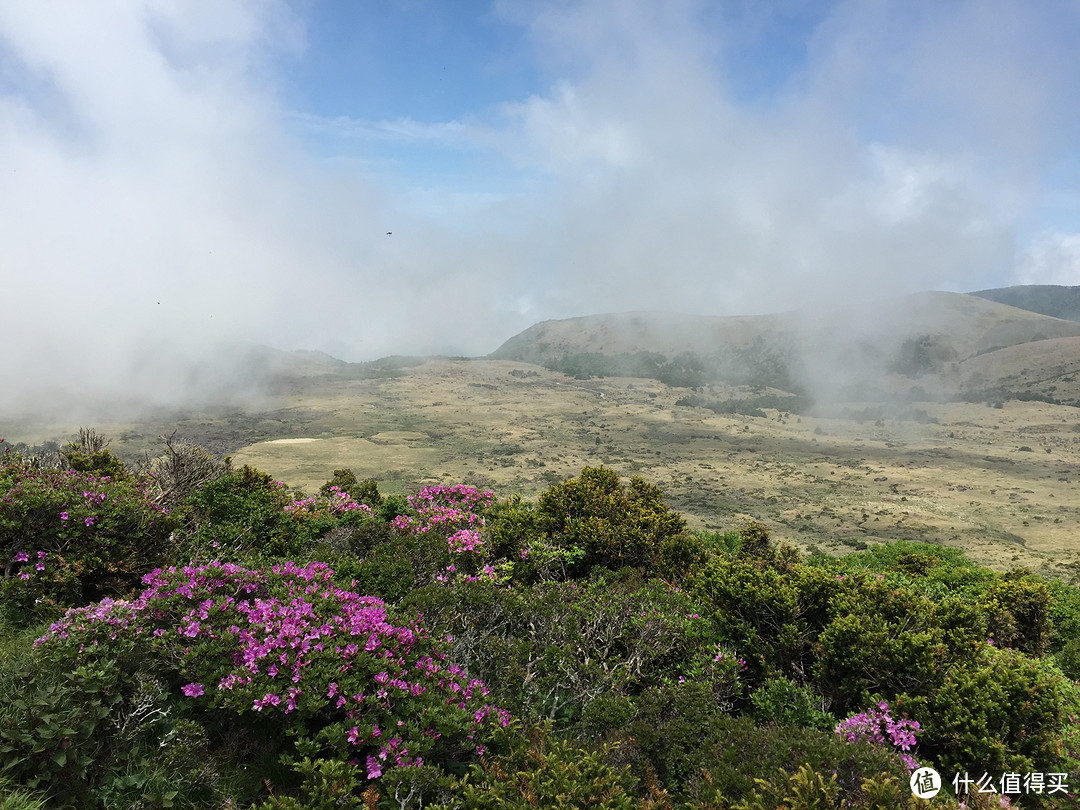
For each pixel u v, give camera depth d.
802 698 6.09
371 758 4.25
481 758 4.65
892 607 6.93
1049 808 5.09
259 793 4.34
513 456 163.12
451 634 6.47
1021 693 5.56
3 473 7.72
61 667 4.55
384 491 108.25
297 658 4.75
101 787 3.96
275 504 11.05
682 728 5.11
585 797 4.14
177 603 5.32
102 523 7.08
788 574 7.76
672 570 9.42
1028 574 12.05
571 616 6.93
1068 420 198.12
